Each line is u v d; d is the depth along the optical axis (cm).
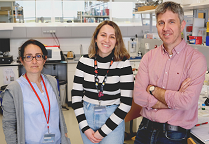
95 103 164
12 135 140
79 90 173
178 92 145
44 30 479
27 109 143
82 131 165
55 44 504
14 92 139
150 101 155
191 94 142
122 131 167
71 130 349
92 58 168
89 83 165
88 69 167
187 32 299
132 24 525
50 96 153
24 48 145
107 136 162
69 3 491
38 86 151
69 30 487
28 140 145
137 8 435
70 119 394
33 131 145
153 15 463
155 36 421
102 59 164
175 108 146
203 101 229
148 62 165
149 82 164
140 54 471
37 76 150
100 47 160
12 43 487
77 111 168
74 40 510
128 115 241
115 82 162
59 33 486
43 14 487
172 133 151
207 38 257
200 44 280
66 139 164
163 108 154
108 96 162
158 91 152
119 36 162
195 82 144
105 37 158
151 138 158
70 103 459
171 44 153
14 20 476
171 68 154
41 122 147
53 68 490
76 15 498
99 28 162
